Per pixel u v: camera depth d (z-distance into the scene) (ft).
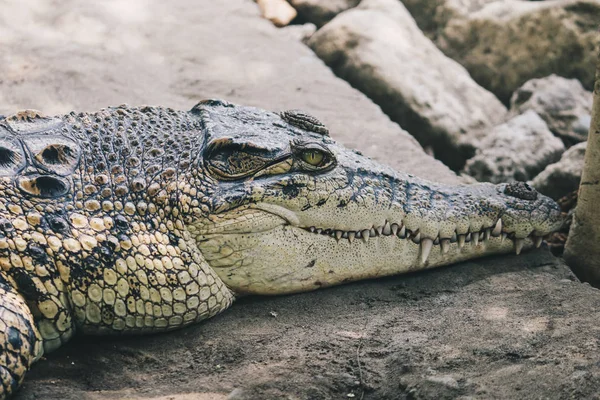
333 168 13.12
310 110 20.40
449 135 21.97
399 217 13.51
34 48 20.74
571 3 22.93
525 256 14.93
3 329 10.47
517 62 23.79
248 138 12.80
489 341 11.37
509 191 14.85
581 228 15.05
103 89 19.52
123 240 11.92
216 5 25.36
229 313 12.92
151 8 24.29
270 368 11.17
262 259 12.87
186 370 11.34
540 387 9.97
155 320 12.17
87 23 22.45
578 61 22.85
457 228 13.96
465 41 24.68
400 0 26.17
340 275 13.57
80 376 11.18
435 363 10.91
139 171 12.52
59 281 11.52
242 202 12.50
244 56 22.68
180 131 13.30
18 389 10.62
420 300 13.30
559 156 20.54
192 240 12.45
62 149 12.29
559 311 12.32
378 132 19.90
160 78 20.89
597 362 10.30
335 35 23.85
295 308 13.06
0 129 12.47
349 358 11.34
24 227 11.44
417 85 22.54
